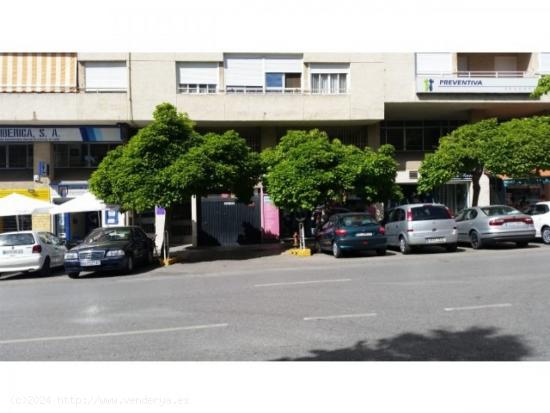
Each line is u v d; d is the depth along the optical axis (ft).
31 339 21.53
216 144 51.49
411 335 19.88
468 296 26.96
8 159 71.41
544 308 23.65
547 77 43.27
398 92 70.69
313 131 59.31
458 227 55.67
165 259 52.34
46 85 67.05
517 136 59.88
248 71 69.77
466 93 71.26
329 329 21.17
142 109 66.80
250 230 73.51
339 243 50.01
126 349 19.40
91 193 56.29
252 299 28.50
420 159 80.53
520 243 54.39
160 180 49.52
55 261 50.83
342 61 69.87
